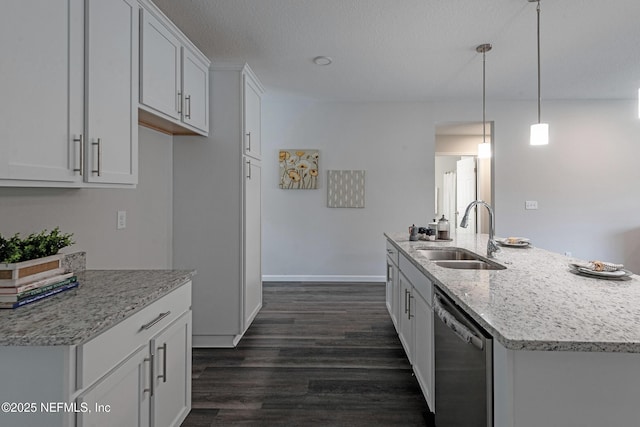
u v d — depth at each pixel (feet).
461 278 5.32
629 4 7.89
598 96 15.05
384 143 15.99
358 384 7.45
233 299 9.50
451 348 4.71
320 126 16.08
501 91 14.34
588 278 5.32
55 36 4.17
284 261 16.34
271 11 8.23
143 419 4.37
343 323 11.02
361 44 9.97
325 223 16.22
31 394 3.20
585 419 3.07
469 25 8.86
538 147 15.65
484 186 20.58
